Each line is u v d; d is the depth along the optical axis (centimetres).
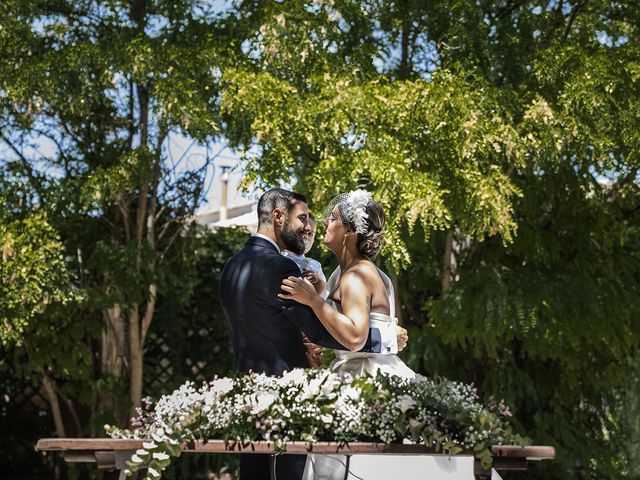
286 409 248
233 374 262
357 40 662
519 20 654
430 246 679
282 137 590
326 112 577
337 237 303
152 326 758
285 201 316
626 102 598
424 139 589
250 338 295
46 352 679
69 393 732
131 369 703
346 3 616
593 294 658
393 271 650
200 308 781
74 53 616
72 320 692
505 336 682
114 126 700
